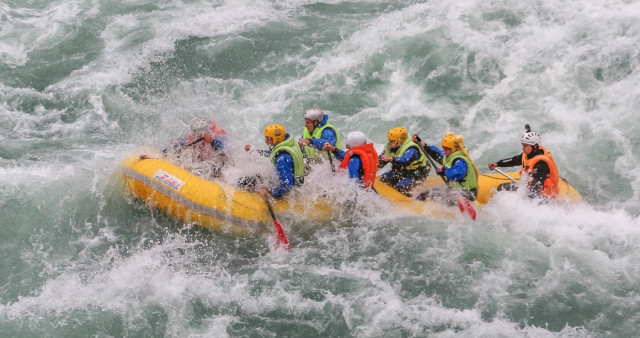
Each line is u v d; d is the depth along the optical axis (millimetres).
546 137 23531
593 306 16672
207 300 17141
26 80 26703
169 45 28672
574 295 16984
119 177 19844
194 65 27656
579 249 18281
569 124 23969
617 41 26766
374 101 25625
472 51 27219
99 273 17875
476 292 17219
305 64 27469
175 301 17094
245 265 18203
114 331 16312
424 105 25281
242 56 28078
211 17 30547
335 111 25234
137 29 29672
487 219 19219
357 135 18656
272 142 18688
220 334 16281
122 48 28469
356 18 30172
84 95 25984
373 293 17297
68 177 21203
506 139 23531
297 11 31109
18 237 18969
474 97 25547
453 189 18891
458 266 17953
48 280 17672
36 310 16797
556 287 17219
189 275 17828
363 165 18391
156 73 27203
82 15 30438
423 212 19359
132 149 21766
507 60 26766
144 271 17922
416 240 18750
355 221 19344
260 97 25969
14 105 25516
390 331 16250
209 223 18750
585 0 29047
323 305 17016
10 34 28859
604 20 27766
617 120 23859
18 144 23391
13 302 17062
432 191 19656
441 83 26203
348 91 26078
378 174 21438
